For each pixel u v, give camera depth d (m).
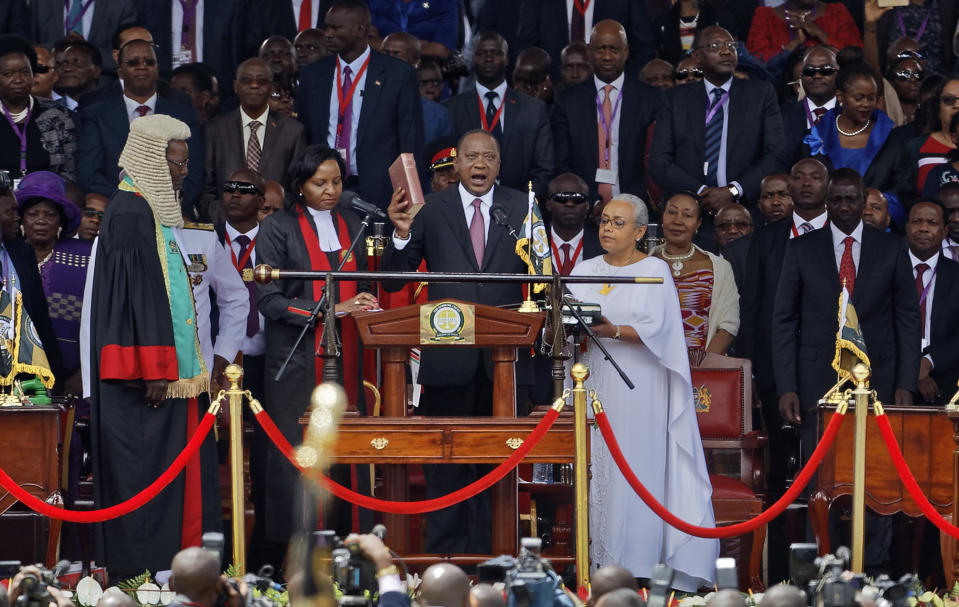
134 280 29.41
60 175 39.25
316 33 46.84
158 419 29.66
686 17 48.12
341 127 39.81
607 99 42.53
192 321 30.09
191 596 18.73
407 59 44.59
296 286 30.58
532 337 27.75
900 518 34.06
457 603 18.27
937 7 49.09
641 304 30.50
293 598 18.84
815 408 31.34
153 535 29.41
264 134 40.25
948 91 41.72
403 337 27.50
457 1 48.28
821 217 36.38
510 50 48.56
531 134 41.56
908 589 22.64
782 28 48.31
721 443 33.75
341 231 31.00
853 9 49.06
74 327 34.62
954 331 35.41
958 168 40.56
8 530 30.27
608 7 47.41
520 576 20.23
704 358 34.25
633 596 18.03
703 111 40.84
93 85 44.19
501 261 30.41
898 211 40.59
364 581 19.03
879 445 29.66
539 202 41.12
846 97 41.38
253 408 26.59
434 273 27.05
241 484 26.31
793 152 42.34
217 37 47.34
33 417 28.89
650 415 30.62
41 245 34.66
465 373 29.73
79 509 32.28
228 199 36.50
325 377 26.70
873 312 33.53
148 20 47.06
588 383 30.88
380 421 27.11
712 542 30.78
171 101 40.50
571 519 31.44
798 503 33.22
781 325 33.88
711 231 39.88
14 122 39.03
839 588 20.27
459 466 30.59
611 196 42.22
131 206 29.86
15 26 46.66
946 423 29.33
